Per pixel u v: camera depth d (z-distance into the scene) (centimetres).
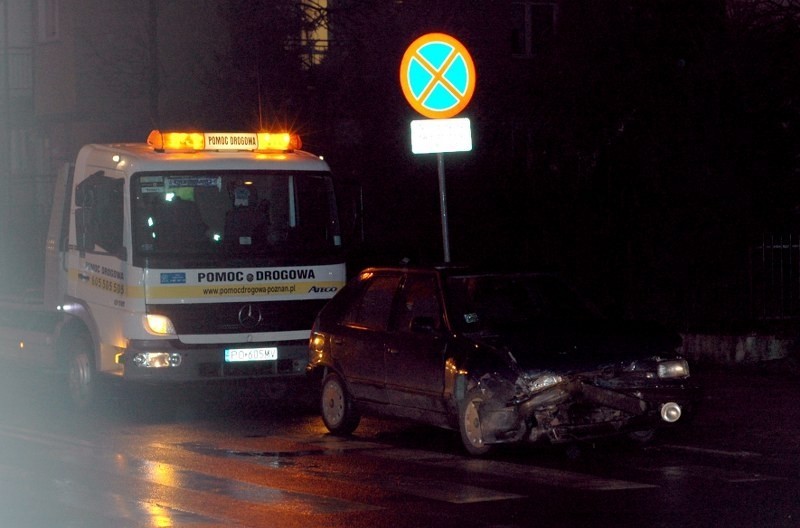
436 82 1709
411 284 1429
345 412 1497
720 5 2270
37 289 2005
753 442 1374
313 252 1684
